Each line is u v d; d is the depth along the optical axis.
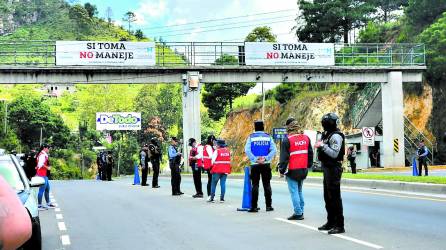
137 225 13.52
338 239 10.50
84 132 119.75
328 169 11.16
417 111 52.12
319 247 9.70
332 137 11.05
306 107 66.31
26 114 105.62
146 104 116.94
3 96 163.75
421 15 57.62
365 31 67.00
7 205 4.20
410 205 15.88
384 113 47.25
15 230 4.16
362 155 48.44
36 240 8.71
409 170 42.06
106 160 42.88
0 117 100.06
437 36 50.28
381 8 82.00
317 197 19.55
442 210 14.53
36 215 8.79
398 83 47.00
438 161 48.56
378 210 14.97
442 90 49.81
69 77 42.19
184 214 15.49
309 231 11.66
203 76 44.41
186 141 44.12
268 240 10.67
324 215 14.44
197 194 21.05
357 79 46.72
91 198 21.91
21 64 41.19
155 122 112.56
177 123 119.38
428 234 10.82
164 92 119.00
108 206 18.44
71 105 168.00
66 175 104.50
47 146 18.30
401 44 49.00
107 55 42.53
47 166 18.17
